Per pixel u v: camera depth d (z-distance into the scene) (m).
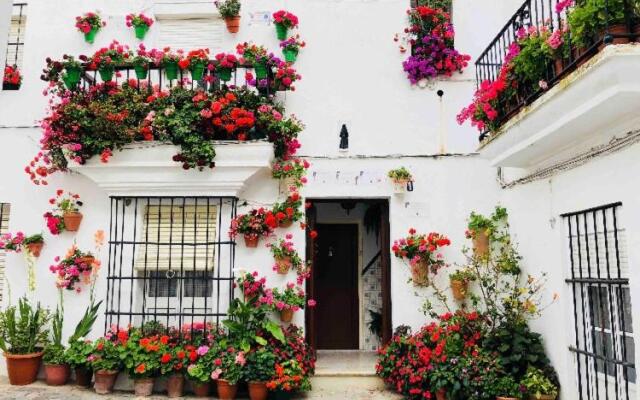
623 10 3.48
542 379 5.24
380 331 8.13
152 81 6.89
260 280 6.31
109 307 6.42
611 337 4.58
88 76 6.43
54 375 6.07
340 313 8.34
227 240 6.49
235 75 6.38
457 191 6.61
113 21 7.05
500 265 6.14
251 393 5.68
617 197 4.29
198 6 6.95
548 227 5.47
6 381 6.20
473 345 5.69
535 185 5.77
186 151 5.97
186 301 6.51
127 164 6.15
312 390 6.13
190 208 6.65
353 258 8.49
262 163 6.14
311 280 6.64
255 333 6.04
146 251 6.47
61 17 7.02
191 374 5.69
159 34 7.05
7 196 6.62
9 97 6.78
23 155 6.70
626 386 4.27
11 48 7.31
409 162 6.65
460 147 6.67
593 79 3.62
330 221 8.57
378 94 6.80
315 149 6.67
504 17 6.95
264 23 7.00
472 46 6.90
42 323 6.31
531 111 4.48
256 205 6.54
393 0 6.99
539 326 5.72
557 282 5.30
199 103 6.06
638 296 4.01
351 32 6.93
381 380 6.25
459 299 6.38
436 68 6.74
